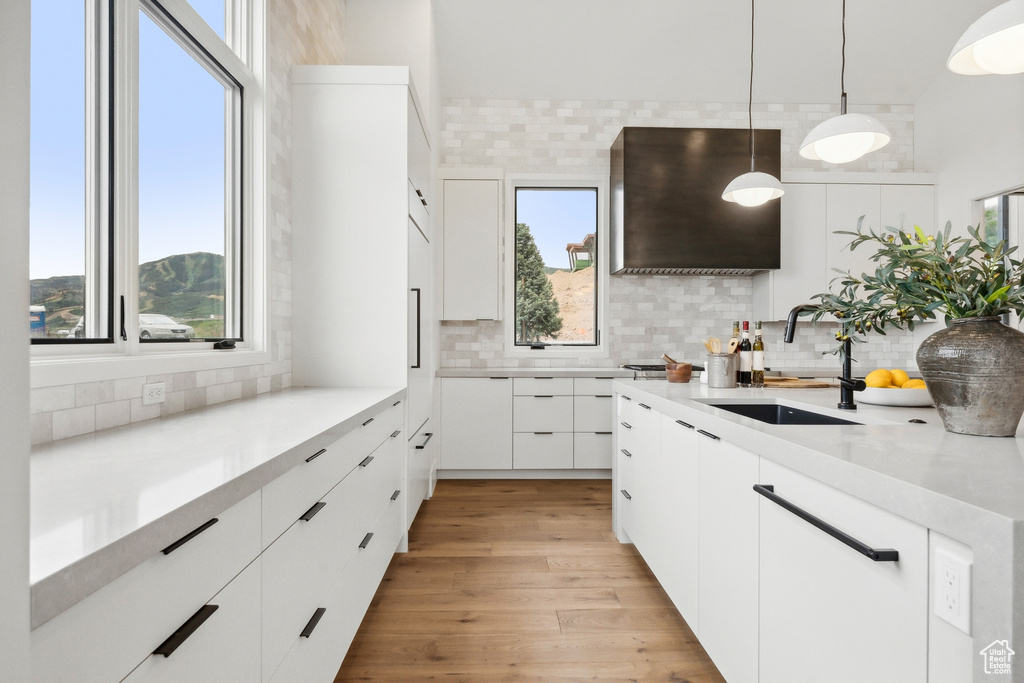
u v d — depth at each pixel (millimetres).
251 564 990
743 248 4160
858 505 981
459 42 4207
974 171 4133
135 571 667
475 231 4301
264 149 2361
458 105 4625
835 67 4438
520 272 4715
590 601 2258
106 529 653
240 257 2307
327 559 1442
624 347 4645
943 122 4430
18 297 493
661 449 2158
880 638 926
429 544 2879
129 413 1508
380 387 2672
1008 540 672
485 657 1853
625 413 2791
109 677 620
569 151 4648
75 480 893
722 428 1545
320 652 1390
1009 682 673
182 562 769
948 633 786
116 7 1534
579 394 4191
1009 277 1188
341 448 1573
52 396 1253
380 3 3643
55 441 1251
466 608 2193
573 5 3967
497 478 4258
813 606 1120
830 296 1665
